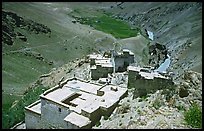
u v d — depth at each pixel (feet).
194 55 382.42
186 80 151.94
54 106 156.46
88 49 443.73
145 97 149.89
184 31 505.66
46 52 397.39
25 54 371.56
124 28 610.65
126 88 168.86
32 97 232.73
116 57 215.72
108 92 164.76
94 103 153.79
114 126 138.72
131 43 498.28
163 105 141.08
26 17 485.97
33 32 439.63
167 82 148.15
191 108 136.36
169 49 460.96
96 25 613.52
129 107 146.72
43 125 163.84
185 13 596.70
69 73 266.57
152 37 571.28
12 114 204.95
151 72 162.91
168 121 130.41
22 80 305.53
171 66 381.81
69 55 409.28
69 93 166.61
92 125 146.61
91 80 203.62
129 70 166.20
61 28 514.27
